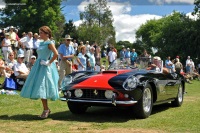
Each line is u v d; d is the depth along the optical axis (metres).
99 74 7.79
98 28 72.06
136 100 7.05
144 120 7.15
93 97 7.13
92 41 71.00
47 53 7.07
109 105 7.06
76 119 7.20
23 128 6.13
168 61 23.39
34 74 7.02
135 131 5.99
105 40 74.94
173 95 9.03
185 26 48.84
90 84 7.19
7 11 48.72
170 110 8.82
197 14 49.72
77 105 7.79
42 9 49.00
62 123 6.69
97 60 19.22
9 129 6.02
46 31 7.12
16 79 11.91
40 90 6.94
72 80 7.74
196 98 11.97
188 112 8.44
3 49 15.80
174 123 6.80
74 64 14.50
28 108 8.52
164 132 5.94
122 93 6.94
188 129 6.21
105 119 7.25
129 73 7.55
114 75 7.49
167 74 8.69
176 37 49.00
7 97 10.12
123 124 6.64
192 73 26.78
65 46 11.77
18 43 16.28
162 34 51.66
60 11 52.09
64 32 72.69
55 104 9.30
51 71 7.13
